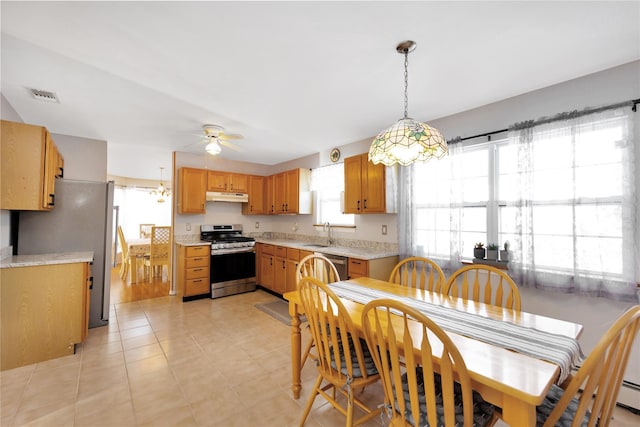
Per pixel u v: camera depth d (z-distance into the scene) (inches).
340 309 51.4
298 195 175.5
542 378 37.0
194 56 72.5
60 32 63.8
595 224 75.8
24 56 73.1
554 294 84.2
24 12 57.6
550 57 71.2
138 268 214.4
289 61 74.3
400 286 85.0
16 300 87.3
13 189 86.6
